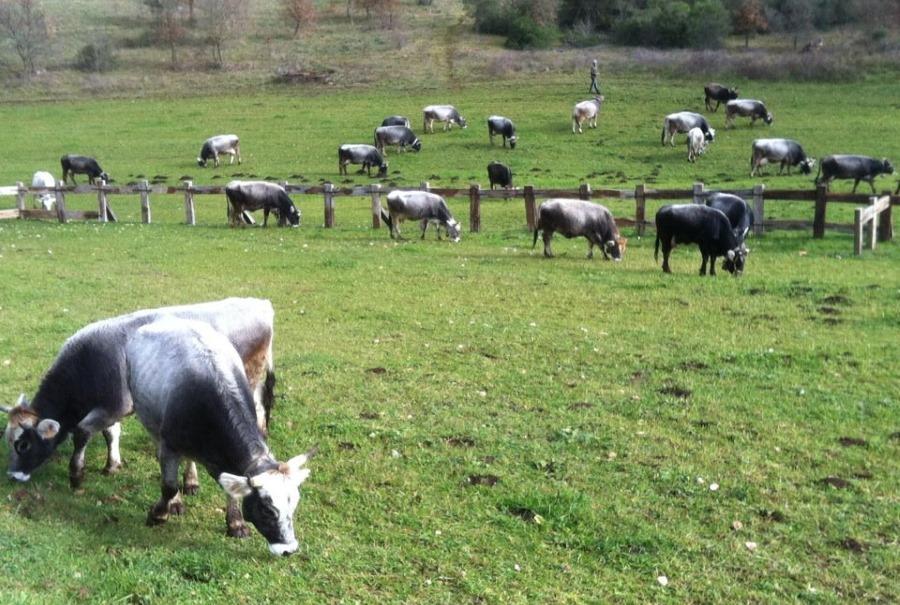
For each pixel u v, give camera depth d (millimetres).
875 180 32906
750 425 9578
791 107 46594
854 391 10562
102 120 50188
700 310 14469
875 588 6582
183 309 8352
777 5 73250
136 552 6789
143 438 9273
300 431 9375
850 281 16516
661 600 6461
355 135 44312
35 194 30781
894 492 8047
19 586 6102
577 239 22734
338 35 77188
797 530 7406
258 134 45344
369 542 7199
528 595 6484
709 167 35656
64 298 14859
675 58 57844
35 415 7812
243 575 6598
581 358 11914
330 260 19094
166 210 29891
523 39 68062
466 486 8156
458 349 12320
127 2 92750
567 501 7840
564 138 41938
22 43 70062
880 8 71438
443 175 35562
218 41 69500
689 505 7828
